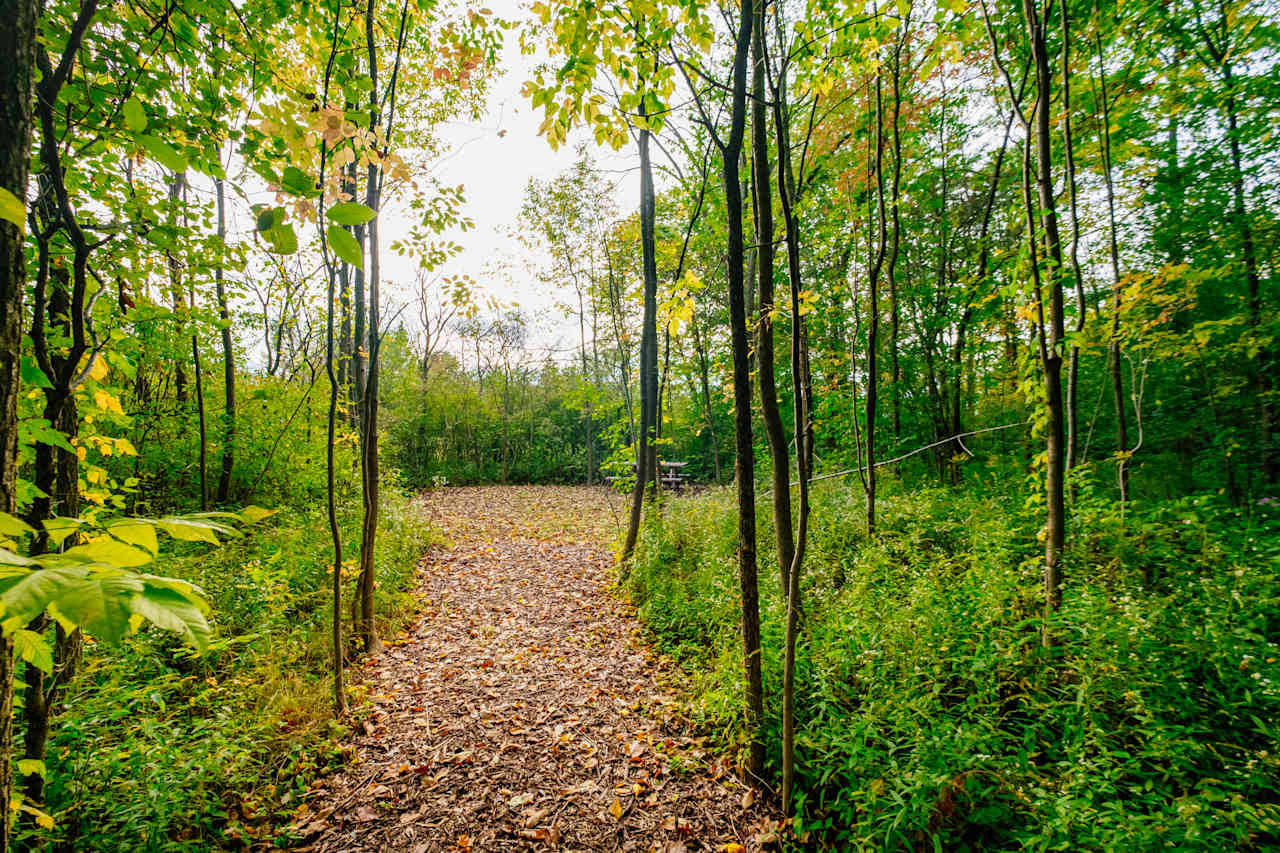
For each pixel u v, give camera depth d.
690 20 2.64
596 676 4.46
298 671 4.03
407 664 4.64
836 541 5.74
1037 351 3.77
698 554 6.34
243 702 3.38
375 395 4.79
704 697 3.66
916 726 2.72
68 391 1.83
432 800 3.06
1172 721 2.62
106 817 2.30
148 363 6.37
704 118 2.82
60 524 0.74
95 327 2.46
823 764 2.96
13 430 1.04
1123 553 3.96
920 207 9.45
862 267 9.43
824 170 7.83
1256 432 5.61
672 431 15.59
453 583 6.91
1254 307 5.46
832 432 9.23
